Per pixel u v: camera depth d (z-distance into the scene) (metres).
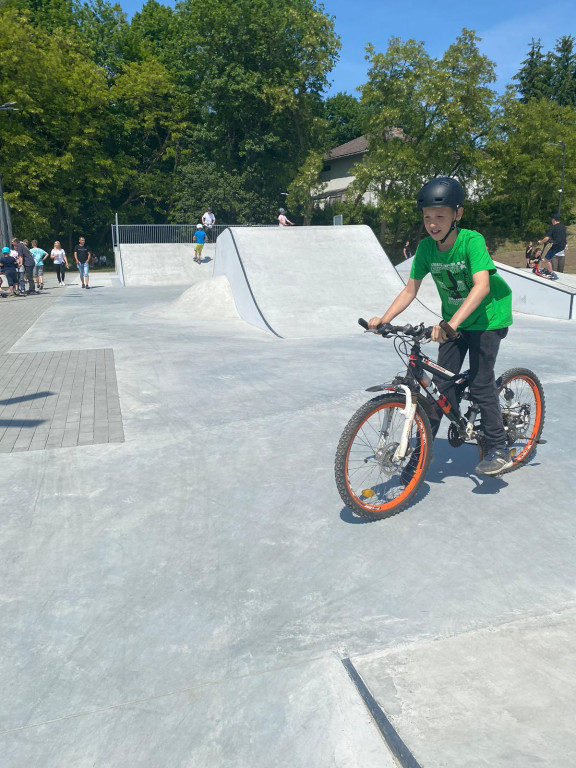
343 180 52.44
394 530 3.32
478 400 3.66
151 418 5.59
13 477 4.24
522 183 44.97
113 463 4.48
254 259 12.84
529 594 2.63
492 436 3.70
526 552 3.03
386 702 1.97
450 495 3.76
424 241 3.59
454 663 2.16
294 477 4.12
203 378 7.12
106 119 43.25
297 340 9.82
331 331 10.63
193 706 2.05
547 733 1.81
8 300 17.62
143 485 4.05
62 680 2.21
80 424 5.44
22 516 3.62
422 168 39.69
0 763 1.84
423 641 2.31
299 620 2.52
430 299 14.40
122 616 2.60
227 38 40.94
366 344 9.28
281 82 42.28
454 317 3.23
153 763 1.83
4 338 10.40
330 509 3.61
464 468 4.22
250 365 7.81
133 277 25.16
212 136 42.12
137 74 42.69
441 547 3.11
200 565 3.01
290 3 43.16
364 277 13.08
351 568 2.93
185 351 8.88
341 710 1.99
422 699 1.98
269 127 44.28
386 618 2.50
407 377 3.49
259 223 43.59
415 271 3.69
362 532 3.31
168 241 29.67
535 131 44.22
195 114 45.69
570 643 2.26
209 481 4.09
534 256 19.70
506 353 8.44
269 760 1.82
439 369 3.59
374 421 3.44
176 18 48.69
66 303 16.44
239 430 5.17
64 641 2.44
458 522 3.39
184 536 3.33
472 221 48.03
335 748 1.84
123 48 47.03
